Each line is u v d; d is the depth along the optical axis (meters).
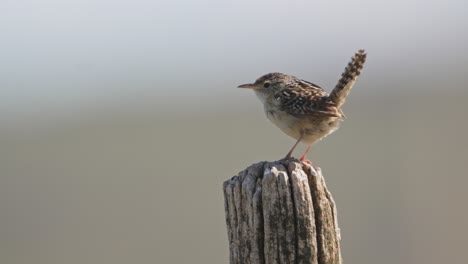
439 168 21.72
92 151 26.55
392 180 20.95
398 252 16.20
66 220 19.58
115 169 24.19
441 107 29.48
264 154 24.59
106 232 18.41
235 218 5.36
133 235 18.30
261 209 5.23
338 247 5.39
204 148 26.14
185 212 19.75
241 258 5.32
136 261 16.41
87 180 23.06
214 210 19.89
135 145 27.38
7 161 25.86
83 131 30.20
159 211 19.86
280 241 5.20
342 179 21.05
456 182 20.58
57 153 26.73
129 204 20.66
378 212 18.58
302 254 5.20
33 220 19.69
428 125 26.41
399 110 29.16
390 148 24.06
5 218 19.89
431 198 19.34
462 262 15.50
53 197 21.77
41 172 24.02
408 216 18.28
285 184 5.20
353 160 22.67
